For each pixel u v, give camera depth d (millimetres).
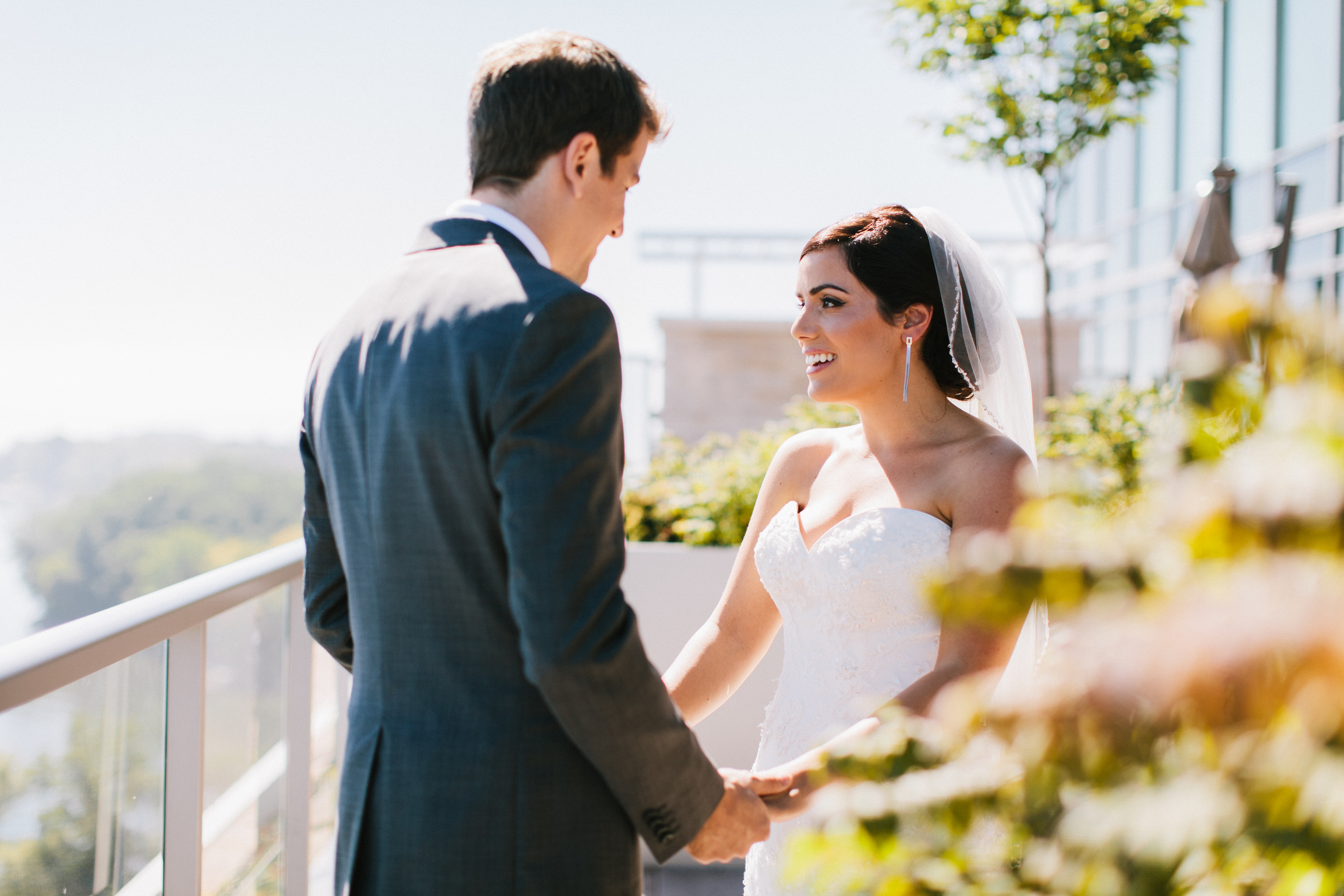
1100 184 13336
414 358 1174
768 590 1954
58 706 1321
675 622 3480
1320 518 488
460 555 1155
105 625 1313
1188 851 468
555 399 1123
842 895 634
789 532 1915
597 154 1338
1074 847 501
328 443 1277
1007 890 558
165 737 1607
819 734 1766
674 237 9906
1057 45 5871
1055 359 9766
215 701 1822
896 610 1741
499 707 1164
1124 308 12375
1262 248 9531
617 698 1114
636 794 1172
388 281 1301
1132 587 518
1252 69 9945
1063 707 522
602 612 1112
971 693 630
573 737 1127
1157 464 565
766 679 3447
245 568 1908
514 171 1326
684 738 1215
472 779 1150
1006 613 538
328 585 1428
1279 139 9547
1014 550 548
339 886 1229
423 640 1180
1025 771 538
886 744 649
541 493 1086
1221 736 492
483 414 1123
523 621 1079
